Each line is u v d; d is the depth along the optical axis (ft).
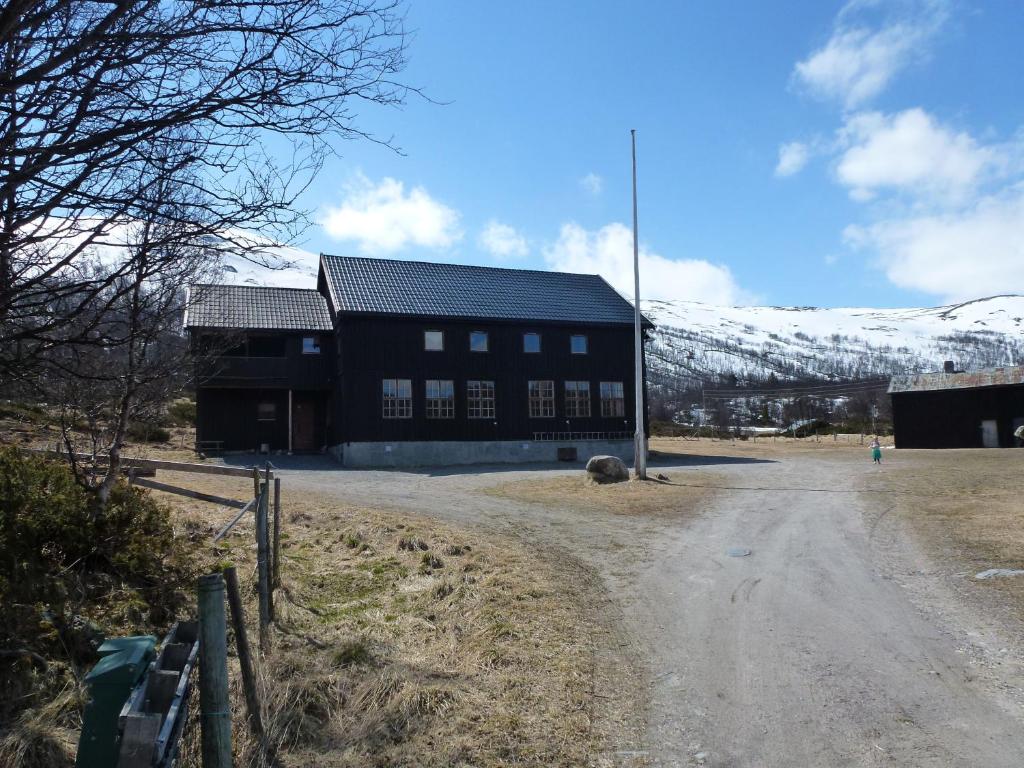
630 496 57.21
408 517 45.37
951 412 135.03
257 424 102.99
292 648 20.76
